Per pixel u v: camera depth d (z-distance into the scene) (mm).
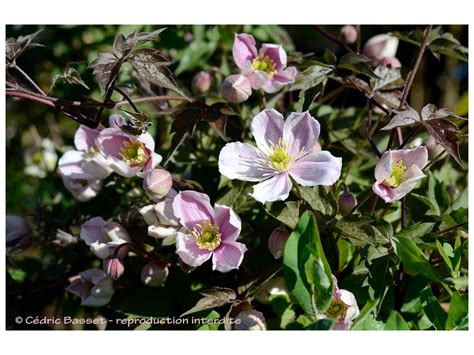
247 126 404
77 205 430
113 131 341
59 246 426
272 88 367
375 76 349
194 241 325
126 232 357
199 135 411
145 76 329
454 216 360
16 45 340
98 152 375
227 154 328
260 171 327
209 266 375
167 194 342
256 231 364
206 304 318
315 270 285
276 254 330
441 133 317
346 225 320
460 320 304
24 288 432
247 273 352
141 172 339
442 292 358
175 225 334
